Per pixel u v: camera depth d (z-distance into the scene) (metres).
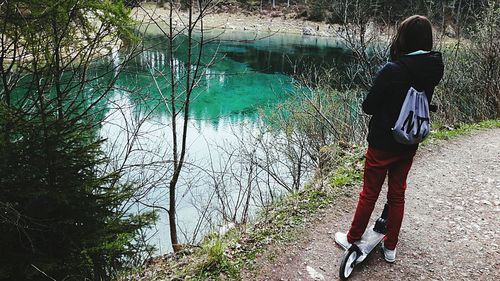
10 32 3.80
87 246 4.02
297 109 9.73
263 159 9.26
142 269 4.10
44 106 3.98
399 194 3.20
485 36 9.59
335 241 3.72
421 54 2.76
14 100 4.62
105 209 4.29
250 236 3.88
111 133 8.62
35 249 3.73
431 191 4.84
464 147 6.41
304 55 28.80
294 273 3.33
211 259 3.43
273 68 23.58
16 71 4.36
